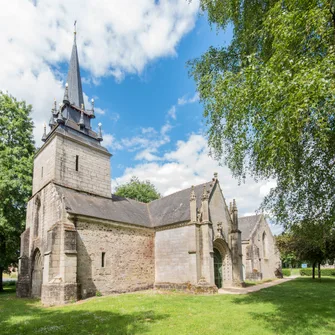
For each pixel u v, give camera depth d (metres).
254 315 10.88
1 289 26.27
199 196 24.44
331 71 6.20
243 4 10.40
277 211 10.97
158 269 23.30
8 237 26.34
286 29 7.18
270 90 7.10
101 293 18.81
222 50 11.94
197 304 13.78
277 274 42.09
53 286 16.09
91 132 26.66
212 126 10.93
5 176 23.88
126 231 22.06
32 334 8.71
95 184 24.52
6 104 27.12
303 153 8.95
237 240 24.88
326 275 45.66
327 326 9.11
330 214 9.87
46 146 23.86
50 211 20.25
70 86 27.02
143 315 11.05
